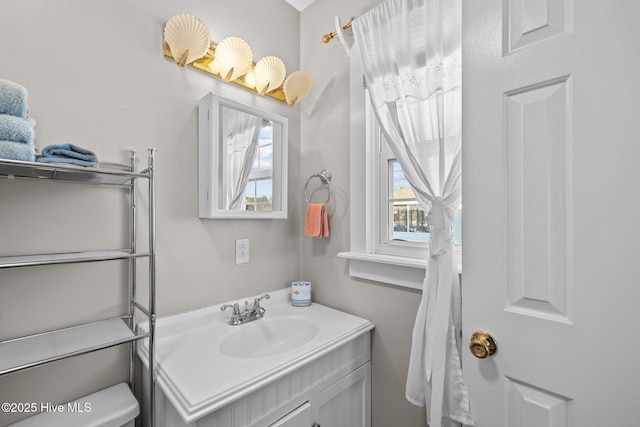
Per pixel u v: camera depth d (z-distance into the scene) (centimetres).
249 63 130
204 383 79
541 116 66
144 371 101
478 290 76
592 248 60
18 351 75
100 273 99
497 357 73
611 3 57
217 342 106
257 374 84
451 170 96
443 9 101
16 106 70
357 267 136
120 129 102
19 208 84
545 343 66
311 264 159
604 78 58
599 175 59
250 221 141
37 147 86
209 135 118
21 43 84
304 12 163
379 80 119
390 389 125
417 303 117
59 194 91
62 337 84
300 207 163
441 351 90
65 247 91
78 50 94
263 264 146
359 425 123
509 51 71
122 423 86
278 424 88
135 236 104
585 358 61
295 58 163
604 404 59
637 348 55
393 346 124
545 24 65
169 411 83
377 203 137
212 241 127
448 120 101
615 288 58
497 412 73
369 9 134
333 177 148
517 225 70
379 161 137
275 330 130
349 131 142
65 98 91
